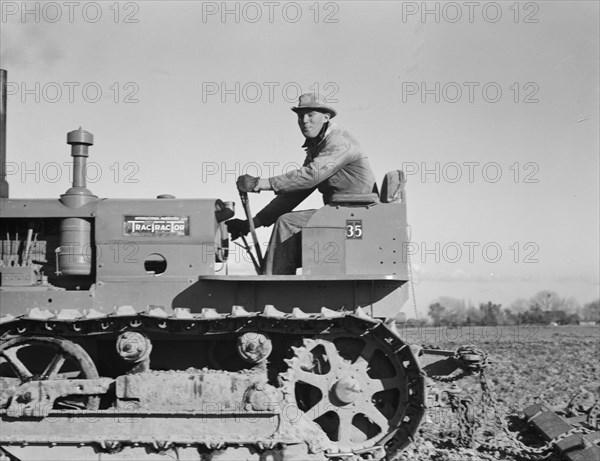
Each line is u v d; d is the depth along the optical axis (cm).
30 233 1092
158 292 1059
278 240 1096
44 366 1092
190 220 1071
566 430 1181
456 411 1194
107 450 997
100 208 1070
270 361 1092
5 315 1014
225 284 1061
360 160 1119
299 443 998
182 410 1003
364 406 1045
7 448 998
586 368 2055
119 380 1010
